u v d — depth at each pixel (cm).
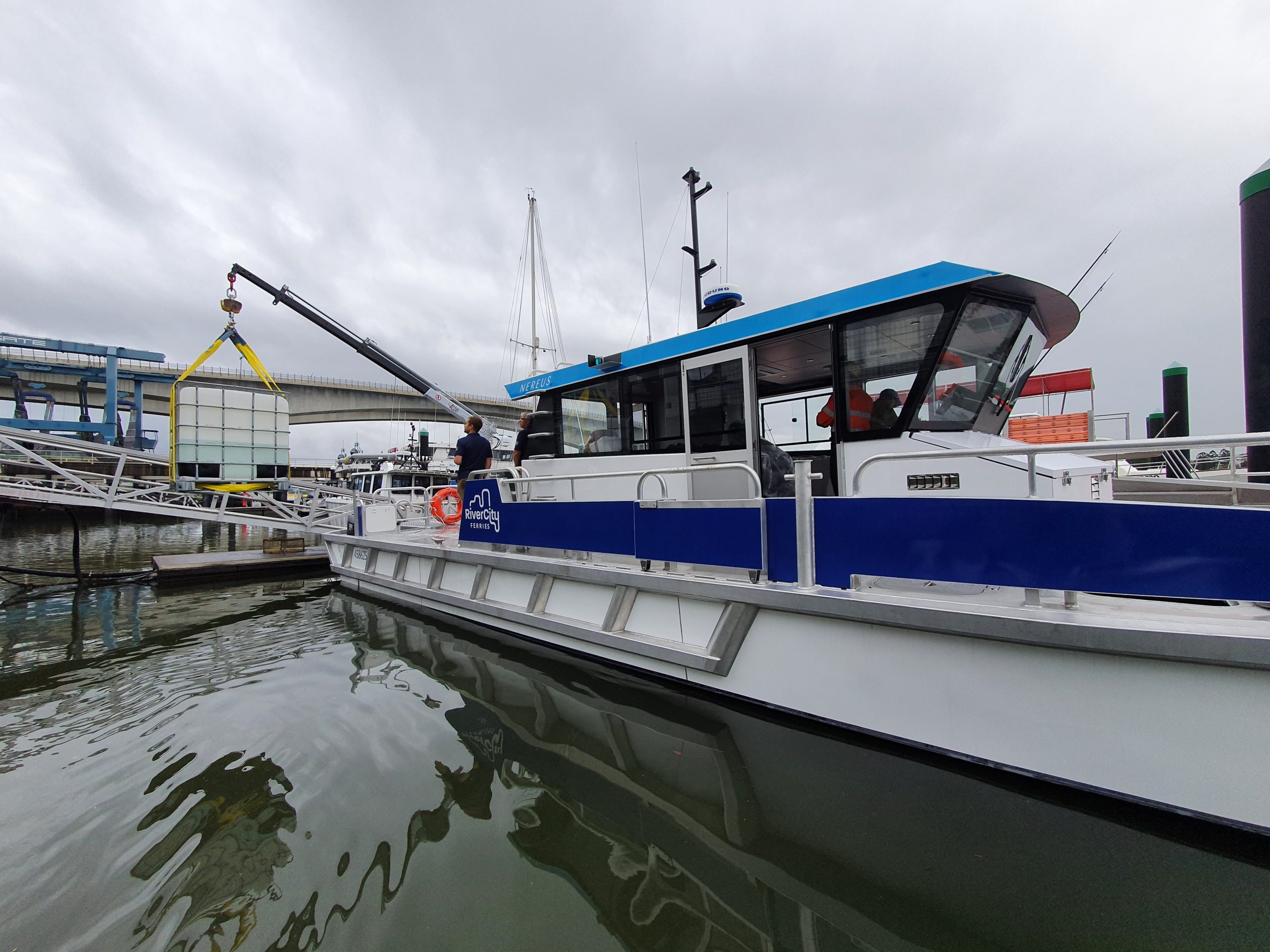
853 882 170
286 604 686
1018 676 201
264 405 1061
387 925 161
